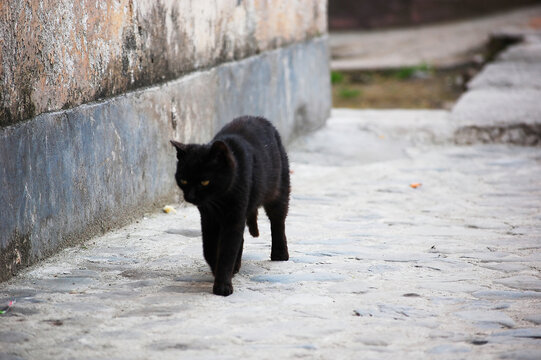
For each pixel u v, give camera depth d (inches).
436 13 1079.0
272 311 188.2
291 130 443.8
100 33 257.8
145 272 222.4
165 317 183.8
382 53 891.4
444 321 182.2
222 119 356.5
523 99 515.2
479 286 209.9
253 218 235.0
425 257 239.1
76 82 245.8
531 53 687.1
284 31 432.1
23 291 203.2
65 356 159.8
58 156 235.5
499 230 276.4
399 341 169.3
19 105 215.6
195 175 197.0
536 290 206.5
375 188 352.5
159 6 295.6
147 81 292.5
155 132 297.3
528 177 369.1
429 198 332.2
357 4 1078.4
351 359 158.9
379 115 525.7
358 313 186.9
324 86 503.8
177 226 279.0
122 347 164.7
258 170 213.2
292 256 240.8
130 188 281.3
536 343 167.3
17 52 213.2
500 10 1113.4
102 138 260.5
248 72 382.9
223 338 169.9
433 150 439.2
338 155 423.2
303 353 161.8
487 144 449.7
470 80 641.6
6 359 157.8
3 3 205.5
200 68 335.6
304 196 336.2
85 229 253.6
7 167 209.9
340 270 225.0
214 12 344.8
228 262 203.9
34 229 225.0
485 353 161.9
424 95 703.1
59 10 233.3
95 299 197.3
